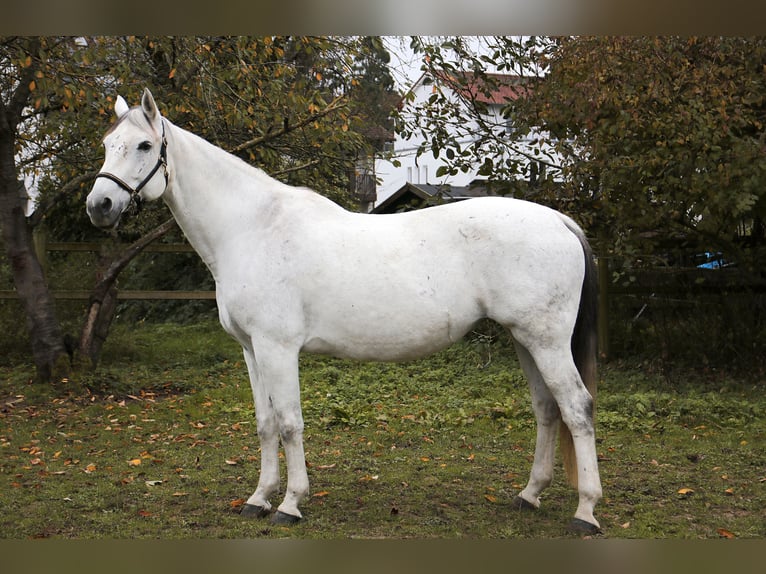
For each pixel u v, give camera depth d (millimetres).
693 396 7074
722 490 4484
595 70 6629
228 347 10570
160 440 5922
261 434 4125
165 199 4094
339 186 11000
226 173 4066
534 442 5727
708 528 3836
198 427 6324
